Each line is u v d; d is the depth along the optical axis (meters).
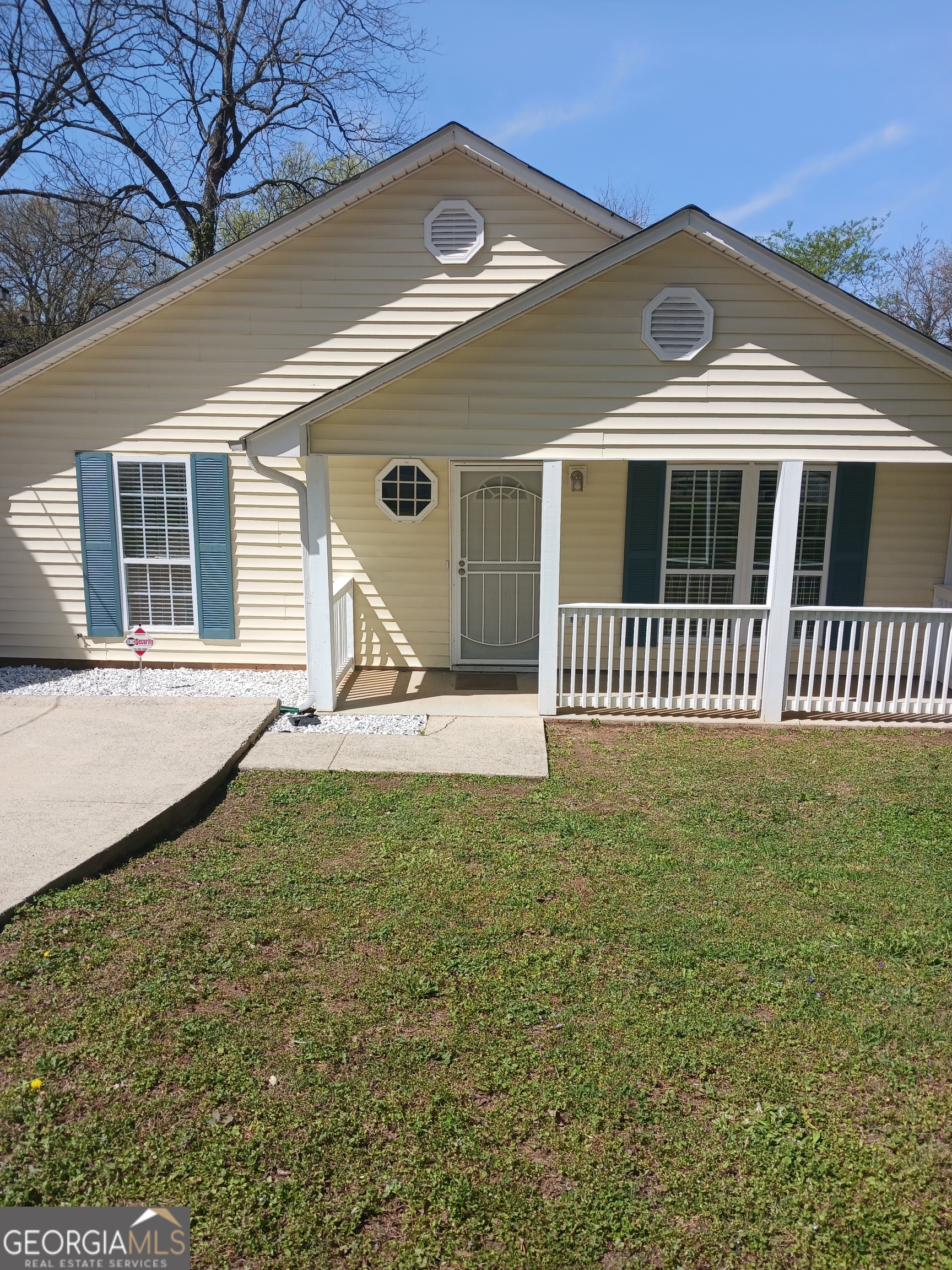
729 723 8.27
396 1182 2.88
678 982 4.00
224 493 9.68
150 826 5.41
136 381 9.55
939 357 7.46
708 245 7.55
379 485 9.91
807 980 4.05
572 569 9.85
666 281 7.66
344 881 4.95
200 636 10.02
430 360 7.64
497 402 7.85
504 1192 2.86
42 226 19.36
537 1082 3.35
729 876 5.11
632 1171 2.95
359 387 7.64
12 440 9.69
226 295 9.42
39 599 10.00
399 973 4.04
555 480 7.97
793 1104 3.26
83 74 17.00
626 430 7.85
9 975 3.89
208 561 9.84
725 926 4.52
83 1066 3.36
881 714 8.45
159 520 9.81
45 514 9.83
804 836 5.71
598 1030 3.66
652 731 8.02
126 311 9.27
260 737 7.58
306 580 8.23
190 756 6.73
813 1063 3.49
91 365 9.53
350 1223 2.73
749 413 7.79
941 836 5.72
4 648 10.12
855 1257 2.66
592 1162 2.98
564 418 7.86
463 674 10.11
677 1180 2.92
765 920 4.59
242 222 22.44
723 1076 3.40
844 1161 3.01
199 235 18.94
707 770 6.96
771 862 5.30
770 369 7.73
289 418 7.64
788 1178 2.93
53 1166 2.89
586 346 7.77
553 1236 2.71
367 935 4.37
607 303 7.71
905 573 9.60
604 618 9.86
